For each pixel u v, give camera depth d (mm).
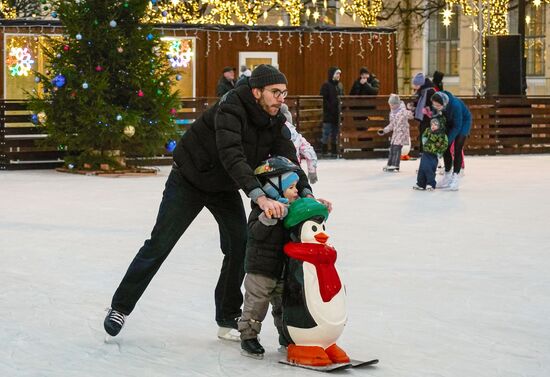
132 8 24219
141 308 9789
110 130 24125
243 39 32281
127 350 8305
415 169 26438
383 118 30719
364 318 9430
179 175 8289
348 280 11211
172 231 8352
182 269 11789
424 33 49219
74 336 8750
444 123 20703
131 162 25641
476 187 21641
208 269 11805
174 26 31344
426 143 20828
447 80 48688
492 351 8312
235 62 32281
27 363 7938
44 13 40125
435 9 46906
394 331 8945
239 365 7832
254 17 38750
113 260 12414
